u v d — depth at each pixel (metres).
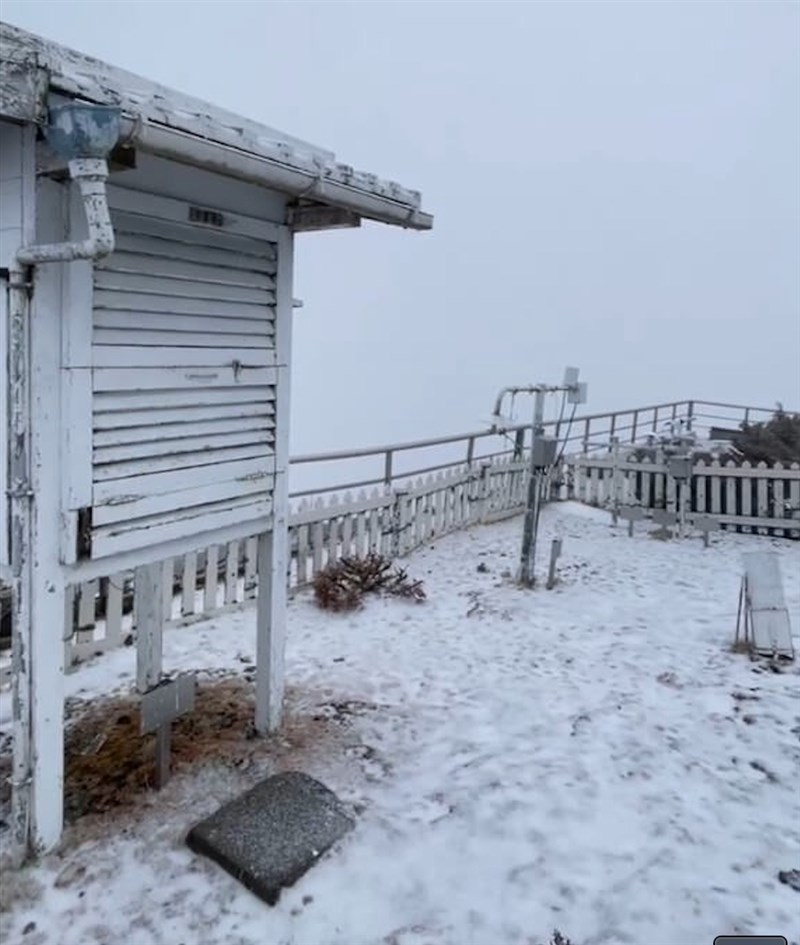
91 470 2.34
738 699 3.74
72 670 3.93
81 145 1.82
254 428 2.99
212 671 3.97
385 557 5.99
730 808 2.79
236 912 2.23
